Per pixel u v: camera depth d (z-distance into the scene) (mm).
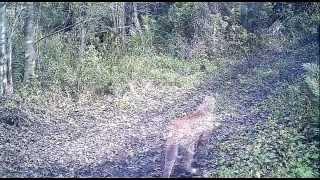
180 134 9984
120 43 22922
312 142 10477
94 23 21281
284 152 10250
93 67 19344
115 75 19344
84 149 12516
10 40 17000
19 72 18375
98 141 13211
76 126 14648
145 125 14734
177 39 24547
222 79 19812
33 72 18141
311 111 11859
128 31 24766
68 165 11258
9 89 16594
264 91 16859
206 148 10547
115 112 16250
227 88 18281
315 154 9883
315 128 10812
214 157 10570
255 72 19875
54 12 20500
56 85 17578
